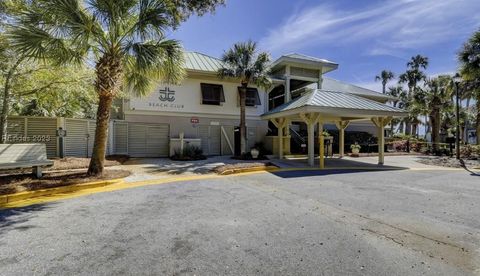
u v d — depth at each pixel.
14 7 8.40
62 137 12.45
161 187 7.67
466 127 36.03
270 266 3.04
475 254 3.38
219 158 15.49
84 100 14.35
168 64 8.87
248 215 4.98
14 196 6.04
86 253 3.34
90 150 13.74
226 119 17.98
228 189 7.41
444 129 33.91
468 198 6.42
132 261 3.13
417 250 3.49
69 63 8.30
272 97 23.17
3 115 10.45
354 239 3.85
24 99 12.39
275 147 16.98
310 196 6.58
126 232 4.07
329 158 16.64
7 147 7.64
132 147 15.83
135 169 10.90
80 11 7.62
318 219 4.76
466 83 17.56
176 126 16.78
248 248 3.52
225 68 15.68
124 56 8.45
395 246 3.61
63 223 4.48
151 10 8.27
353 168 12.02
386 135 27.77
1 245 3.57
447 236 3.98
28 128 11.77
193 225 4.41
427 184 8.27
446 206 5.68
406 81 48.00
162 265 3.04
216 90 17.59
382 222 4.61
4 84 10.63
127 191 7.12
